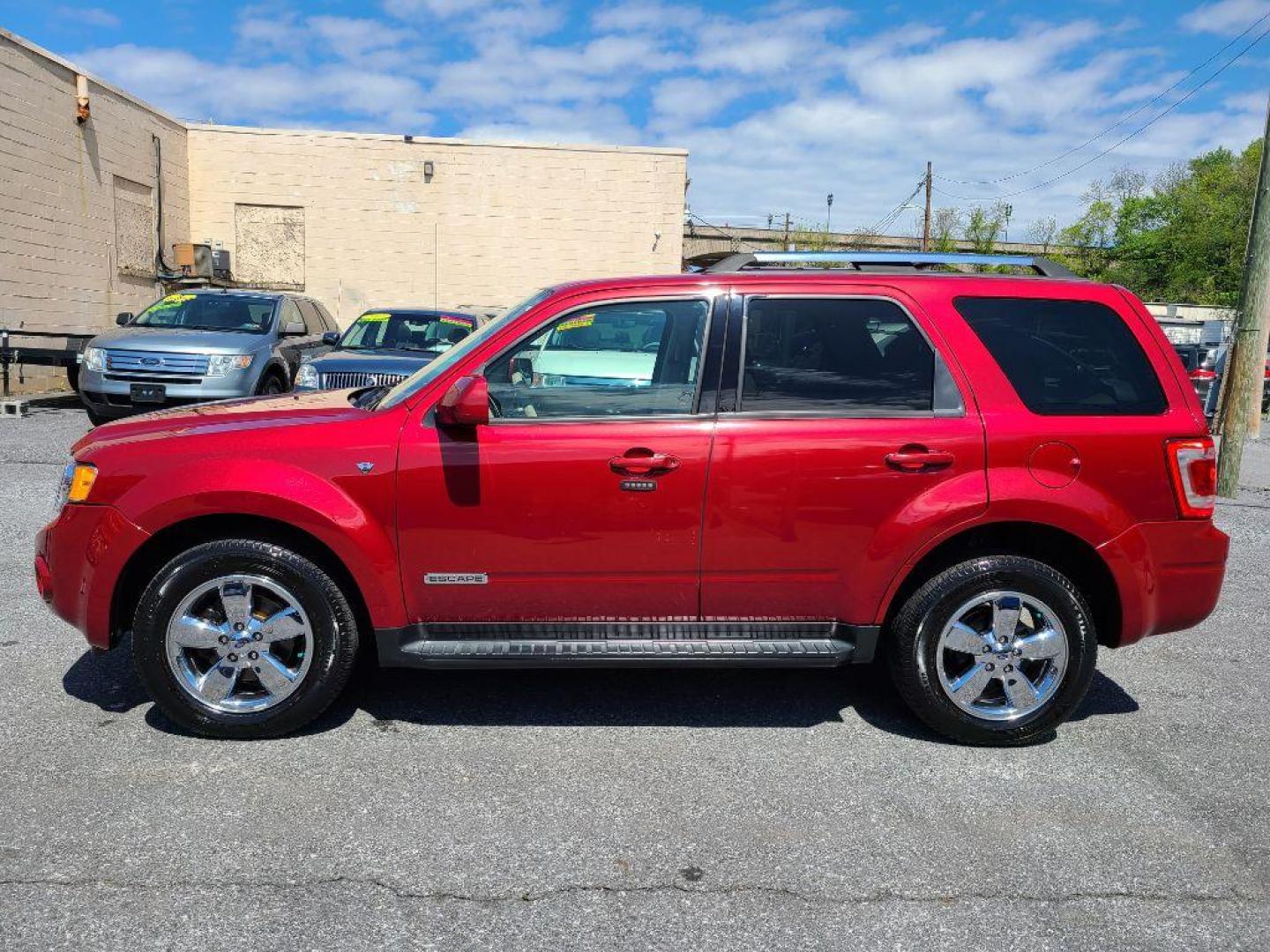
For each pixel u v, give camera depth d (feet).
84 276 55.26
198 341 36.19
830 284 12.96
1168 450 12.64
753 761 12.37
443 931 8.75
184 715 12.40
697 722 13.56
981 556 12.75
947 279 13.07
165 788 11.23
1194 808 11.33
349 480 12.19
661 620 12.78
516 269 71.10
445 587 12.50
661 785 11.65
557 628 12.76
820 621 12.92
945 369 12.71
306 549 12.69
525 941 8.62
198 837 10.18
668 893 9.41
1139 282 182.91
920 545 12.41
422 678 14.96
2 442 35.40
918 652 12.66
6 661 15.02
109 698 13.78
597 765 12.14
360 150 68.69
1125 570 12.60
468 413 11.73
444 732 13.03
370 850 10.04
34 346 49.24
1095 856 10.23
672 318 12.86
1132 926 9.05
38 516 24.44
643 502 12.35
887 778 11.95
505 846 10.18
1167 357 12.98
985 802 11.39
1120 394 12.81
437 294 70.85
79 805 10.78
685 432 12.42
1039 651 12.70
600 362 12.70
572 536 12.39
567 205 70.74
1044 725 12.83
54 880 9.34
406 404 12.57
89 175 55.42
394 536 12.30
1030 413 12.61
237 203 68.39
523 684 14.83
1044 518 12.43
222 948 8.41
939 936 8.83
